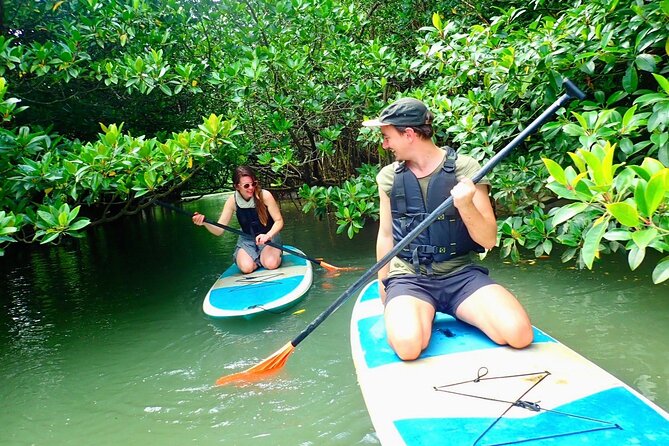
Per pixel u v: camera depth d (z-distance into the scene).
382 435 1.70
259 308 3.80
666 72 2.88
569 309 3.40
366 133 5.32
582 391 1.79
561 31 3.29
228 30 6.46
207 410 2.46
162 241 8.38
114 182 3.79
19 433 2.39
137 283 5.36
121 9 5.26
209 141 4.19
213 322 3.81
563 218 1.66
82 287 5.38
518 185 3.51
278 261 4.97
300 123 6.36
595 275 4.05
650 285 3.69
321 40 6.11
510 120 3.82
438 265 2.38
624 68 3.33
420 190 2.35
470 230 2.19
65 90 5.66
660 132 2.46
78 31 4.52
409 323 2.15
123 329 3.82
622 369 2.53
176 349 3.32
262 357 3.07
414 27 7.35
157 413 2.48
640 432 1.55
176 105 6.88
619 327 3.03
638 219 1.39
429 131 2.29
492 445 1.54
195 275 5.54
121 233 10.03
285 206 12.14
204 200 20.09
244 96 5.02
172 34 5.82
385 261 2.35
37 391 2.83
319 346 3.13
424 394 1.86
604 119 2.43
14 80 4.90
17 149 3.54
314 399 2.48
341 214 4.56
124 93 6.11
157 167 3.84
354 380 2.65
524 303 3.60
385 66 5.61
